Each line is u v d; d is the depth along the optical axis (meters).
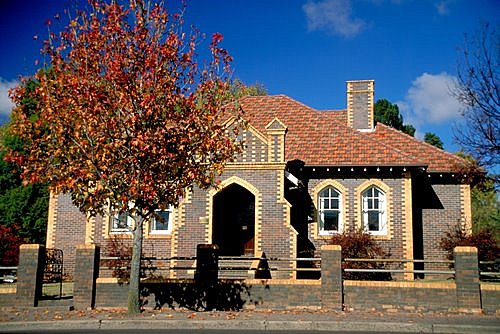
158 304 15.95
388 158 23.39
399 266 22.45
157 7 15.20
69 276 23.92
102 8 15.01
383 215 23.39
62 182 14.02
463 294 14.88
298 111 27.19
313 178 24.06
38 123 14.54
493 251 21.86
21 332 12.95
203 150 14.65
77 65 14.94
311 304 15.52
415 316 14.38
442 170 24.45
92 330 13.19
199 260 16.08
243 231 23.33
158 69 14.63
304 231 23.59
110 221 23.53
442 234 24.41
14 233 27.64
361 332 12.89
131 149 13.97
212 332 12.80
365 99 27.78
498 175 19.78
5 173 31.55
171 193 14.95
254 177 21.22
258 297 15.77
